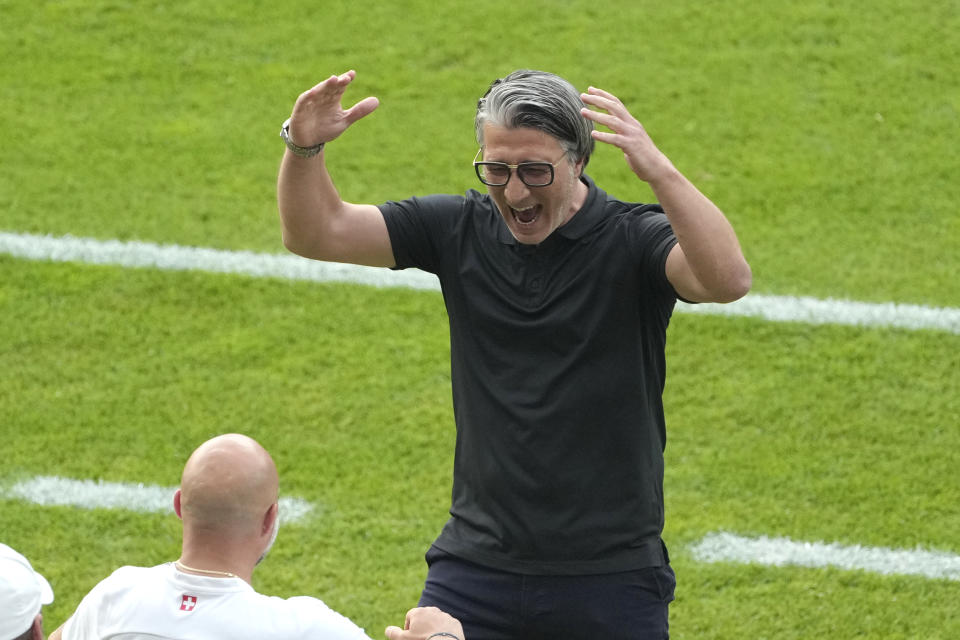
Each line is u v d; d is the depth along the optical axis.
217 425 20.30
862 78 29.55
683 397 21.03
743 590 17.03
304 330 22.58
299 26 31.48
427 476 19.31
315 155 11.48
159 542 17.80
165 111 28.72
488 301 11.79
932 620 16.52
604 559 11.63
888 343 22.17
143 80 29.67
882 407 20.73
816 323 22.64
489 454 11.79
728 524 18.27
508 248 11.77
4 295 23.16
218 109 28.83
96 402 20.77
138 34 31.14
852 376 21.42
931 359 21.80
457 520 12.23
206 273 23.88
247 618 9.21
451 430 20.33
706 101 28.95
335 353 22.05
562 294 11.52
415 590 17.12
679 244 10.95
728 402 20.91
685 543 17.91
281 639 9.19
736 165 27.03
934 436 20.11
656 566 11.85
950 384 21.23
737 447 19.92
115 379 21.30
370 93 29.23
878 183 26.50
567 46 30.77
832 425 20.36
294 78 29.77
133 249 24.45
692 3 32.03
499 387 11.76
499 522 11.78
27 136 27.73
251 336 22.41
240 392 21.06
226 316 22.88
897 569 17.39
